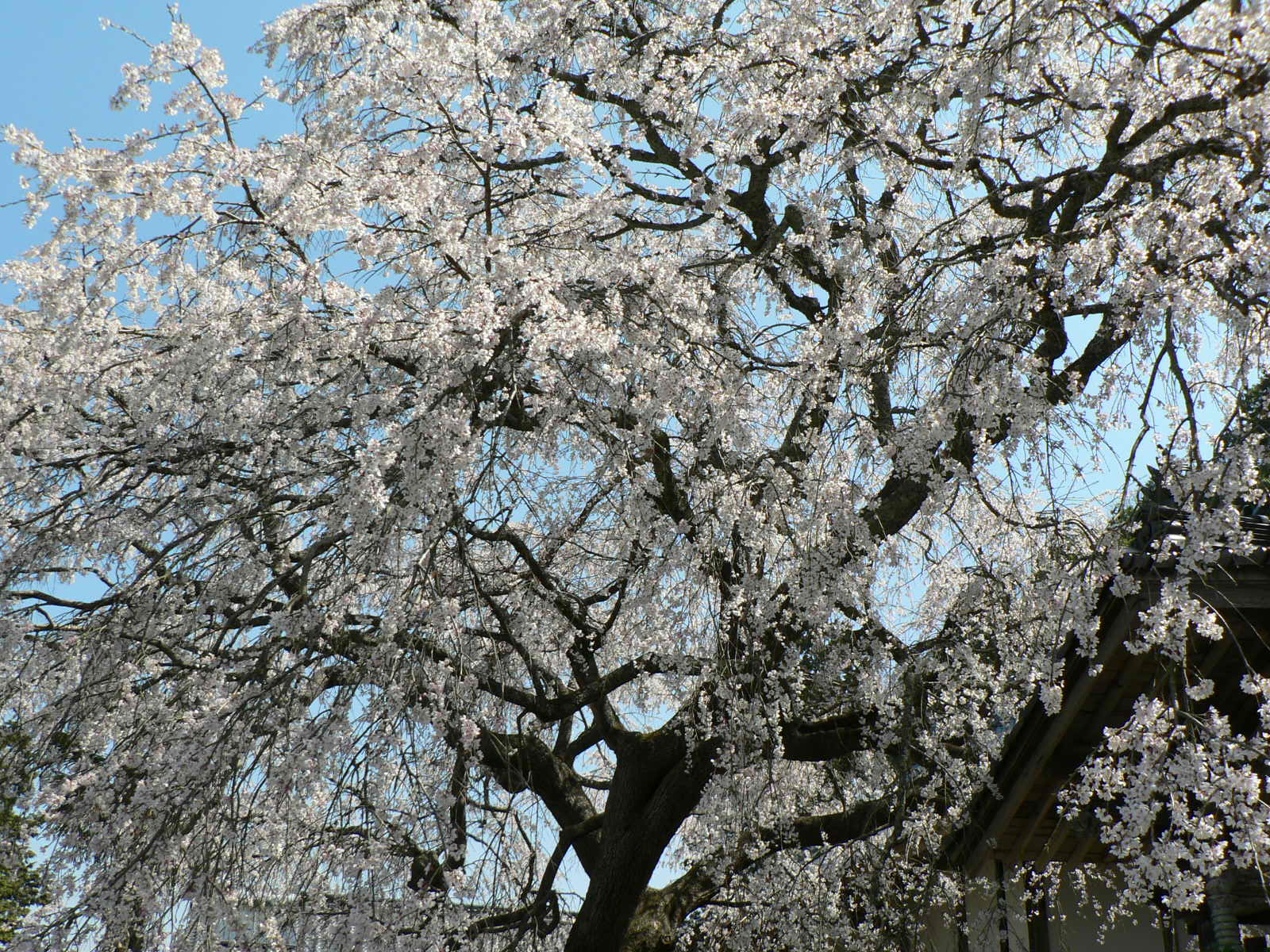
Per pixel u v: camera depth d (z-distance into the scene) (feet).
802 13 25.82
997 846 22.27
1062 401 21.84
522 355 20.49
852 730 26.43
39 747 21.65
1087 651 18.29
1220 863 16.02
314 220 20.16
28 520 22.39
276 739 19.20
